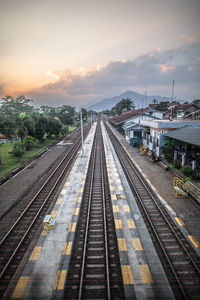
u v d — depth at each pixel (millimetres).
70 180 13641
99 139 33938
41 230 7867
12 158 20609
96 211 9539
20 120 22266
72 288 5383
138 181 13148
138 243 6961
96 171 15867
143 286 5301
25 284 5395
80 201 10352
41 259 6250
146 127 24500
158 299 4949
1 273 5797
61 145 29016
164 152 17156
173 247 6820
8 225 8336
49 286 5316
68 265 6039
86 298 5105
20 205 10125
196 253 6426
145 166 16609
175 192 11211
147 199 10523
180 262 6152
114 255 6582
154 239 7289
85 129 52406
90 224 8414
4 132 20625
